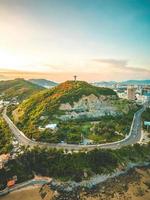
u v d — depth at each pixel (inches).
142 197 5132.9
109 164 6314.0
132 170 6427.2
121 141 7554.1
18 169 5999.0
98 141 7298.2
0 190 5398.6
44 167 6112.2
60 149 6446.9
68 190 5462.6
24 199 5093.5
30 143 7057.1
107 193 5305.1
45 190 5442.9
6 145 6894.7
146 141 7696.9
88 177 5831.7
